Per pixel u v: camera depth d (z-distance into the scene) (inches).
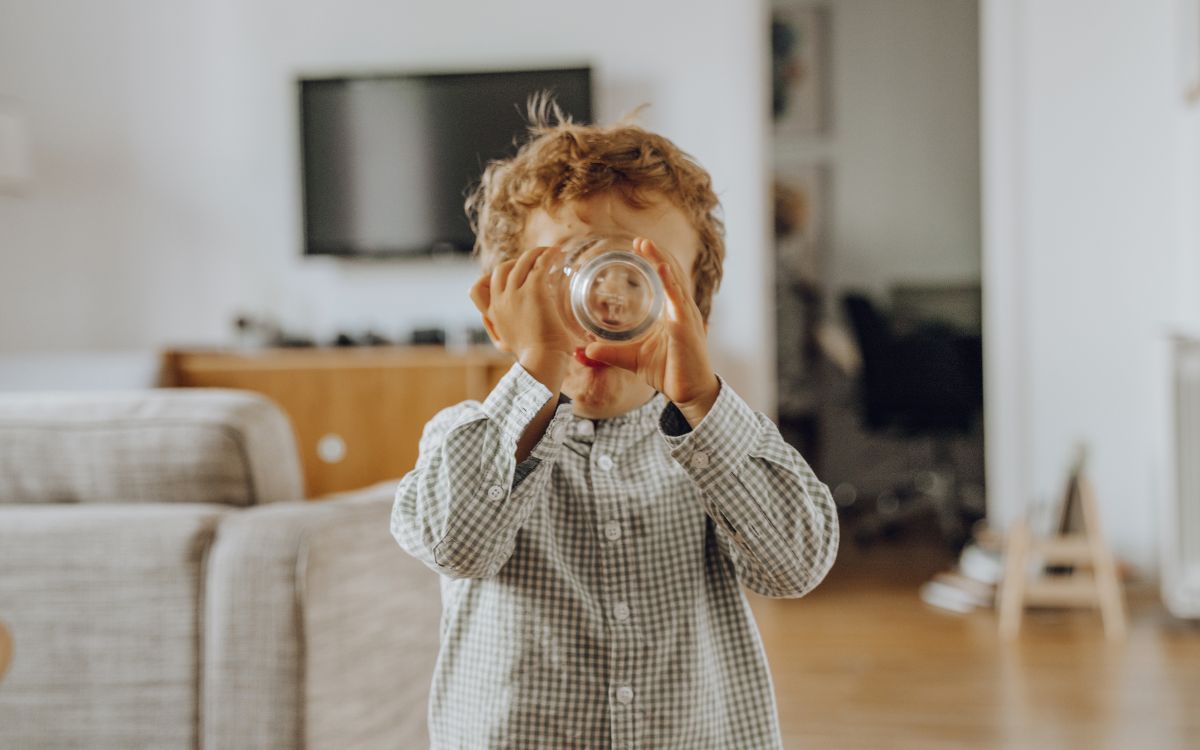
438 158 150.3
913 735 79.2
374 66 151.7
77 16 154.9
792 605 122.7
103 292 155.6
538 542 29.6
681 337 26.6
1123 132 135.0
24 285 156.5
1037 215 137.5
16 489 45.0
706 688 29.6
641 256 26.6
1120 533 135.0
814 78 207.3
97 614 41.9
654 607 29.4
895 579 136.5
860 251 207.5
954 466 189.8
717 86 146.0
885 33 205.8
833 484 205.2
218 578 41.3
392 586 47.4
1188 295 128.8
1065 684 90.7
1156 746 76.2
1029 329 138.0
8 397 46.9
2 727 42.6
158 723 41.7
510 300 27.4
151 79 154.5
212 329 154.5
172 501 44.8
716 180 146.0
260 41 153.0
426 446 31.6
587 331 26.8
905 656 100.5
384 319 153.3
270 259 154.0
